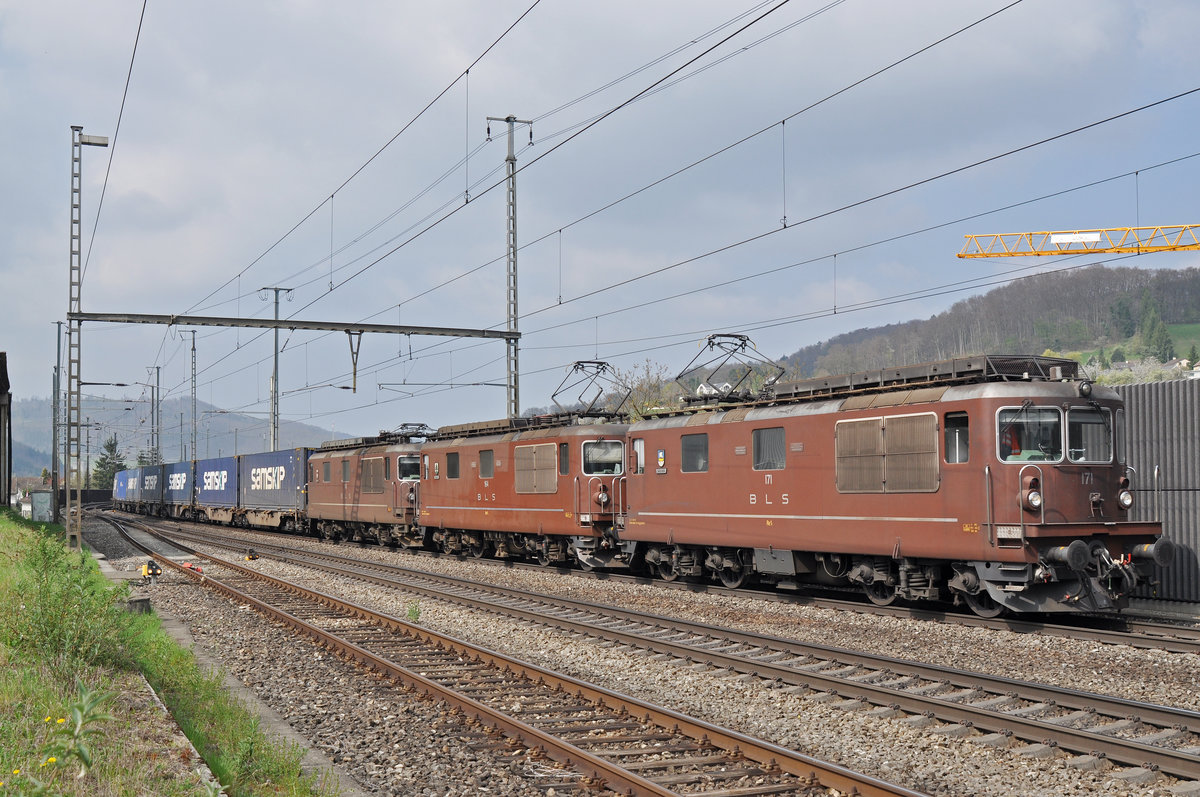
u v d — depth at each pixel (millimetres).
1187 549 16547
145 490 72875
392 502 32375
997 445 14258
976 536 14414
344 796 7195
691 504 20078
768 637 12984
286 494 42781
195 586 20562
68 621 9914
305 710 9898
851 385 17062
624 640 13375
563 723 9195
